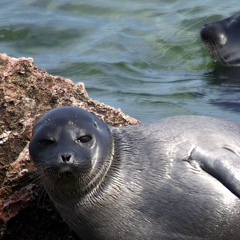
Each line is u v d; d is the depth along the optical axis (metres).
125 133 35.47
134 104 53.25
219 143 34.88
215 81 58.09
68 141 33.06
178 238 34.47
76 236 36.00
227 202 34.06
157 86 57.16
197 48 64.00
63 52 63.97
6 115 37.94
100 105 39.72
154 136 35.28
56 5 71.56
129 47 64.44
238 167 33.72
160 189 34.25
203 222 34.22
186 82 57.97
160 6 71.38
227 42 61.00
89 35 66.44
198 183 34.19
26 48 64.75
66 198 33.81
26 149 36.62
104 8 71.00
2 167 36.69
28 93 39.00
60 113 33.97
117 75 59.12
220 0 71.88
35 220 36.31
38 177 34.44
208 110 52.31
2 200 36.16
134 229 34.28
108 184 33.94
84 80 58.41
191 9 70.44
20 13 70.12
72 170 32.38
